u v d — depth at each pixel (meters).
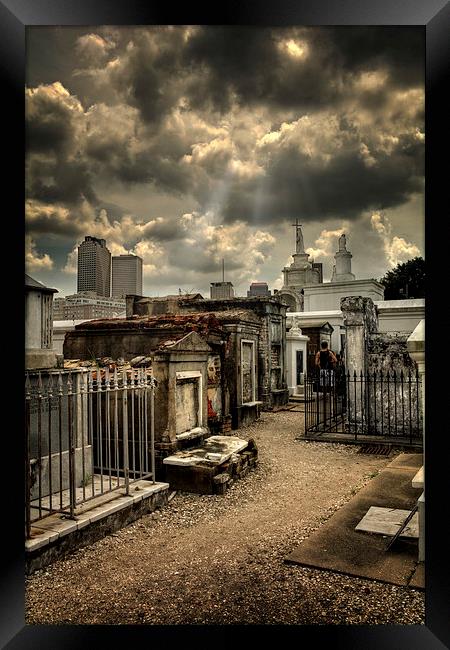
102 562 3.98
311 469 7.31
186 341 7.16
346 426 10.22
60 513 4.43
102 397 6.87
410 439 8.87
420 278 26.61
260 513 5.30
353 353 10.09
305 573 3.67
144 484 5.55
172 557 4.09
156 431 6.69
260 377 14.72
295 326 18.61
